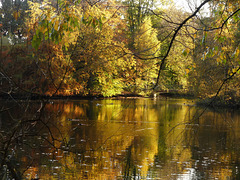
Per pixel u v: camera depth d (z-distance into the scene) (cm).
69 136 1255
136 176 807
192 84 1898
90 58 1892
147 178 793
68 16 413
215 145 1201
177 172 846
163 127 1608
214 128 1592
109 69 2044
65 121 1606
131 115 2069
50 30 413
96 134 1346
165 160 974
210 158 1010
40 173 760
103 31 1869
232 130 1545
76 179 745
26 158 855
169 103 3092
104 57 1917
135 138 1303
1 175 639
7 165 595
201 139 1312
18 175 677
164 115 2103
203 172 856
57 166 837
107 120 1778
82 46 1612
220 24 546
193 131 1501
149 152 1071
